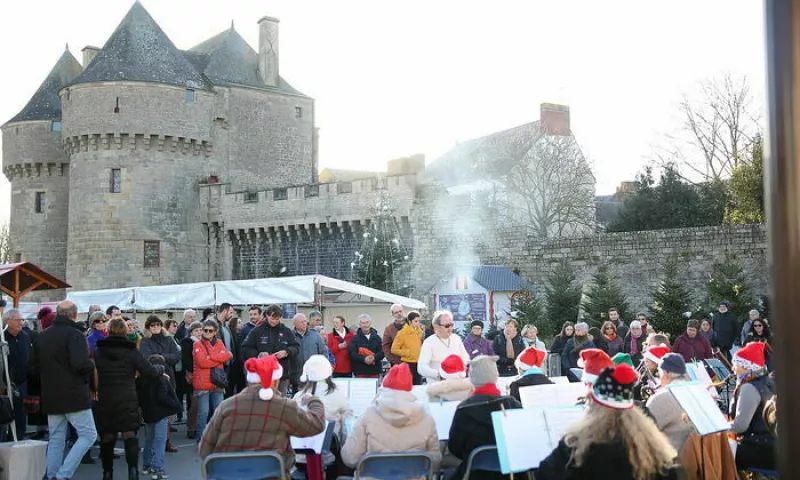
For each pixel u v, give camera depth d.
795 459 2.35
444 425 8.02
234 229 48.59
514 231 37.28
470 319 31.53
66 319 9.70
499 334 15.33
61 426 9.70
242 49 55.56
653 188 43.25
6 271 15.30
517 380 8.88
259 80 54.94
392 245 40.97
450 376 8.34
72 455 9.45
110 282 46.38
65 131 48.12
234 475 6.51
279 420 6.70
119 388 9.76
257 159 52.53
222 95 50.91
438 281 35.41
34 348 9.63
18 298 16.62
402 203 41.88
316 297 20.52
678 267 32.38
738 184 39.19
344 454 7.01
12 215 54.47
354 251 44.53
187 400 16.64
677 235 32.69
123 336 9.92
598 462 4.79
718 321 21.50
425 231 40.94
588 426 4.92
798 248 2.36
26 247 53.31
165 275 47.53
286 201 46.59
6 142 54.19
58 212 52.94
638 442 4.79
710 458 7.34
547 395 7.77
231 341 15.20
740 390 7.52
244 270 48.72
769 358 11.66
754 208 38.69
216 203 49.38
